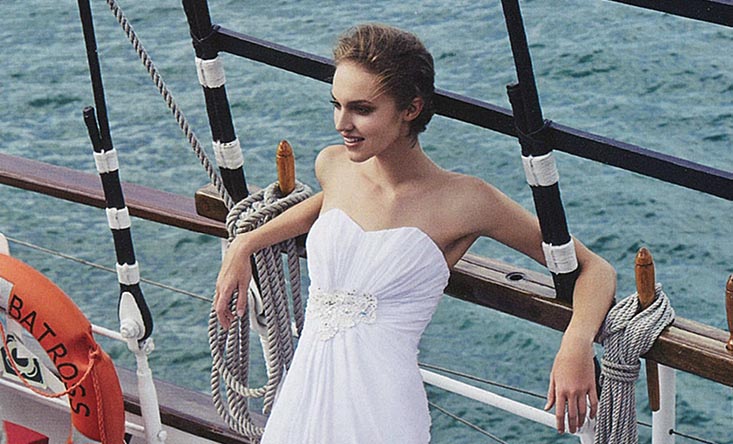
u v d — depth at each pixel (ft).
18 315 10.45
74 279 29.19
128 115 36.73
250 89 36.47
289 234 9.26
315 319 8.44
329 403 8.31
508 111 8.19
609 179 31.37
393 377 8.22
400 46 7.80
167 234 30.78
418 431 8.34
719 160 32.14
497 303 8.89
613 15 39.19
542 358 25.90
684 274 28.09
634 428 8.39
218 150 9.78
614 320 8.12
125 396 11.41
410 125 8.12
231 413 10.10
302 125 34.68
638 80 35.76
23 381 11.05
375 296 8.22
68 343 10.38
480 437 23.91
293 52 9.06
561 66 36.65
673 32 38.04
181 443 11.30
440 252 8.24
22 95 38.40
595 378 8.14
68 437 11.62
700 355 7.91
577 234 29.58
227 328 9.40
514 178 31.91
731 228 29.40
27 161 11.62
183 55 40.27
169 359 25.81
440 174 8.34
